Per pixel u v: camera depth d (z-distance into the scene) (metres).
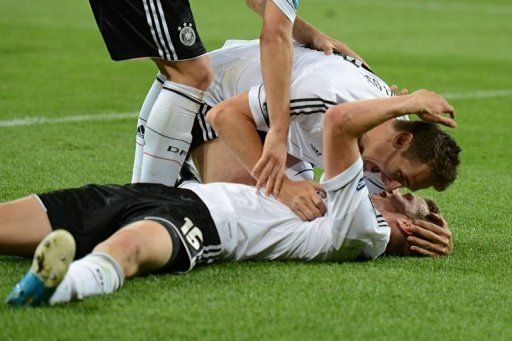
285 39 9.70
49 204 8.91
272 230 9.33
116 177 13.78
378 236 9.27
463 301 8.30
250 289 8.34
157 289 8.22
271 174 9.45
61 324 7.30
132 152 15.64
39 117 18.31
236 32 32.97
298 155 10.35
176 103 10.78
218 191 9.36
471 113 21.16
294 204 9.40
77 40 30.19
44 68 24.66
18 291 7.47
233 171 10.69
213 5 42.25
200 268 8.98
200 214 9.02
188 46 10.84
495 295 8.53
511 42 35.41
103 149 15.74
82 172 13.92
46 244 7.22
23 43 29.00
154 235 8.41
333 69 9.80
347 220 9.00
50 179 13.29
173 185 11.11
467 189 13.84
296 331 7.37
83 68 25.05
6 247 8.84
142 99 21.12
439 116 8.81
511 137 18.58
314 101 9.65
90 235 8.92
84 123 18.00
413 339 7.36
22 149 15.29
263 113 9.80
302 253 9.36
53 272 7.30
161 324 7.39
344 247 9.24
